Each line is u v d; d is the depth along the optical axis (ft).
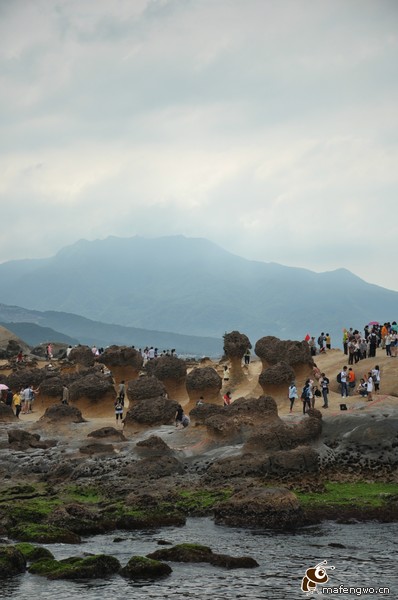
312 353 232.12
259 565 87.04
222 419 147.84
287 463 131.95
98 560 84.02
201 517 112.47
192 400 187.21
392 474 131.75
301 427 140.56
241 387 214.69
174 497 120.67
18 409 193.57
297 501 107.34
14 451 153.28
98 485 130.41
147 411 165.48
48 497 123.95
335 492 121.08
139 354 214.90
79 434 164.76
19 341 351.05
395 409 157.58
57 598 75.20
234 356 219.00
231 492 121.08
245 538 99.76
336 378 190.29
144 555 91.56
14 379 217.56
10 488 130.21
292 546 95.55
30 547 89.97
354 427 147.74
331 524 107.45
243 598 75.77
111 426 169.17
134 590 77.87
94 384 194.18
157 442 143.84
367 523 107.86
